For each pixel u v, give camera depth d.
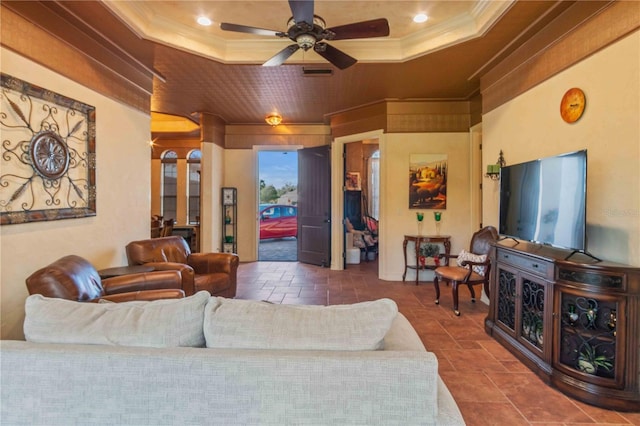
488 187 3.91
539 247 2.87
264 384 1.06
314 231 6.49
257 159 6.88
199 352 1.10
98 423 1.09
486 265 3.68
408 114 5.10
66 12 2.58
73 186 2.77
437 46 3.29
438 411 1.08
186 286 3.09
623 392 1.99
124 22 2.75
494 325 3.07
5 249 2.19
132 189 3.63
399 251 5.21
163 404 1.08
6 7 2.17
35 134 2.39
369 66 3.76
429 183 5.09
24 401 1.09
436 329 3.28
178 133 8.03
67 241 2.71
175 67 3.79
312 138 6.82
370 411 1.05
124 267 3.13
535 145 3.04
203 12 3.00
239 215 6.83
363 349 1.14
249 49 3.64
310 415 1.06
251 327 1.19
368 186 8.42
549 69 2.84
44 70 2.48
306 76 4.10
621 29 2.16
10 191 2.21
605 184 2.30
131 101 3.61
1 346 1.12
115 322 1.21
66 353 1.09
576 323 2.20
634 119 2.09
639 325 1.97
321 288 4.78
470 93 4.73
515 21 2.77
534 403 2.09
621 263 2.16
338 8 2.92
